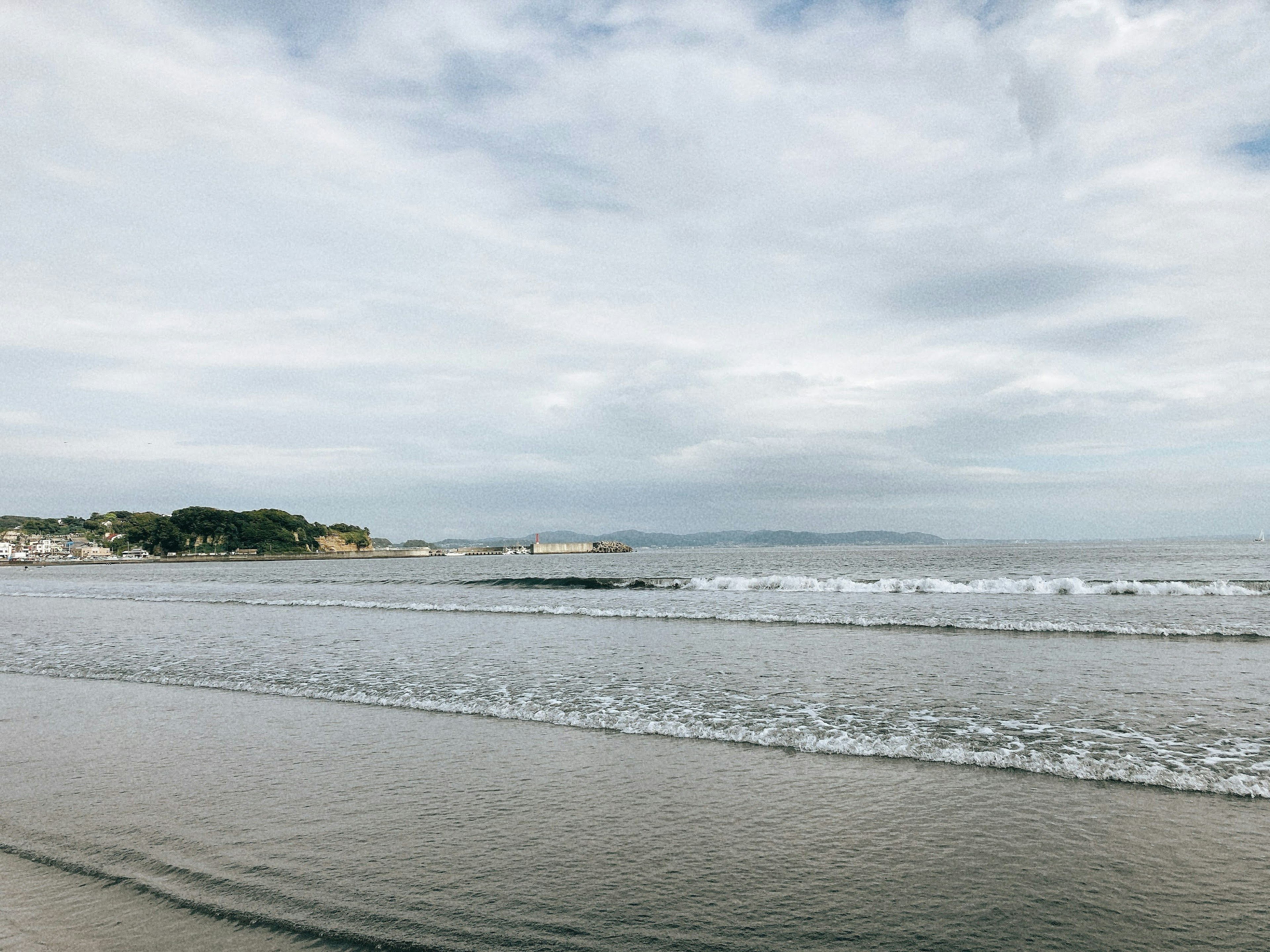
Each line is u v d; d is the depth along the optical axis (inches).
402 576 2893.7
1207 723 377.1
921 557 3922.2
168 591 1737.2
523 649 666.8
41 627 921.5
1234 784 288.4
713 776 314.0
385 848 247.0
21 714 449.4
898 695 448.5
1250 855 229.0
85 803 294.4
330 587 1843.0
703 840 249.1
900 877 219.8
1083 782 298.2
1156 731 364.2
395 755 351.6
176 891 220.4
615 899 209.3
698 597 1234.0
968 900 205.2
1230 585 1107.3
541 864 233.0
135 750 366.3
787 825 260.4
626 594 1360.7
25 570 5639.8
